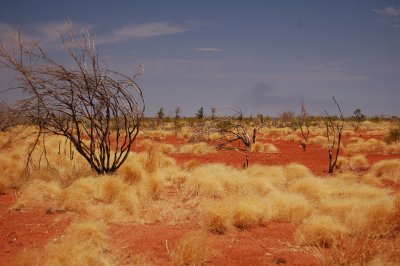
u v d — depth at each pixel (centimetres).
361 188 1057
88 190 974
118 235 721
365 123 5303
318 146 2750
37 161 1425
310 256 627
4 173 1205
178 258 586
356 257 571
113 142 2539
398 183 1323
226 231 763
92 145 1251
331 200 892
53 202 944
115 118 1230
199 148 2225
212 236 732
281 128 4544
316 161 1886
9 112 1116
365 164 1731
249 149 2436
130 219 828
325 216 741
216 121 2727
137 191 1009
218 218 767
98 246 638
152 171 1354
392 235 726
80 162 1451
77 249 577
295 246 680
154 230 756
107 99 1193
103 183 995
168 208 935
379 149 2450
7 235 713
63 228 753
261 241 707
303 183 1101
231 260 611
